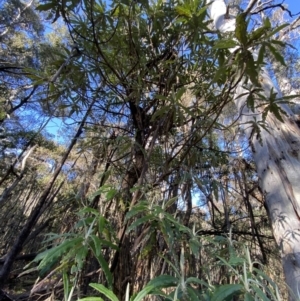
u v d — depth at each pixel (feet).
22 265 4.34
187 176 3.58
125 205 2.97
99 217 2.15
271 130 4.83
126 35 4.09
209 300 1.59
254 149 5.15
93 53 3.88
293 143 4.62
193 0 3.34
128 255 2.71
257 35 2.41
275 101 3.21
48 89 3.69
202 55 3.80
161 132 3.76
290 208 3.98
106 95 4.46
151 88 4.21
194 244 2.18
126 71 4.19
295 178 4.21
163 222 2.17
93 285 1.51
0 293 3.32
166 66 3.97
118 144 3.77
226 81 3.34
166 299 1.72
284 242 3.79
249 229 6.91
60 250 1.75
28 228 3.39
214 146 6.11
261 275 1.80
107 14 3.75
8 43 15.81
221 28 6.41
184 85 3.96
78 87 4.00
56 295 3.05
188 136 3.67
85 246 1.83
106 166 3.80
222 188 5.36
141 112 4.00
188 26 3.73
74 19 3.74
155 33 4.18
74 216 3.93
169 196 3.54
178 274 1.72
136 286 2.67
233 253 2.27
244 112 5.28
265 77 5.48
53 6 3.08
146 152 3.52
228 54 3.41
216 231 5.53
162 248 2.87
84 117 4.20
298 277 3.43
